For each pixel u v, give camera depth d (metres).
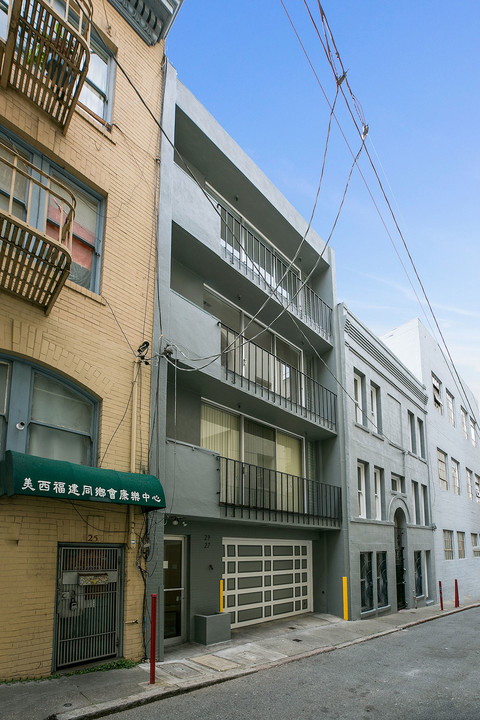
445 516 26.61
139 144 11.11
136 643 8.97
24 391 8.16
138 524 9.36
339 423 17.70
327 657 10.98
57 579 8.09
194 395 13.09
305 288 19.36
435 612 19.23
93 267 9.79
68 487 7.70
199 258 13.25
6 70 8.20
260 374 15.98
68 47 8.38
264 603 14.59
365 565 17.70
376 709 7.47
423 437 25.53
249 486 12.92
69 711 6.55
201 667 9.41
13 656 7.26
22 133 8.68
